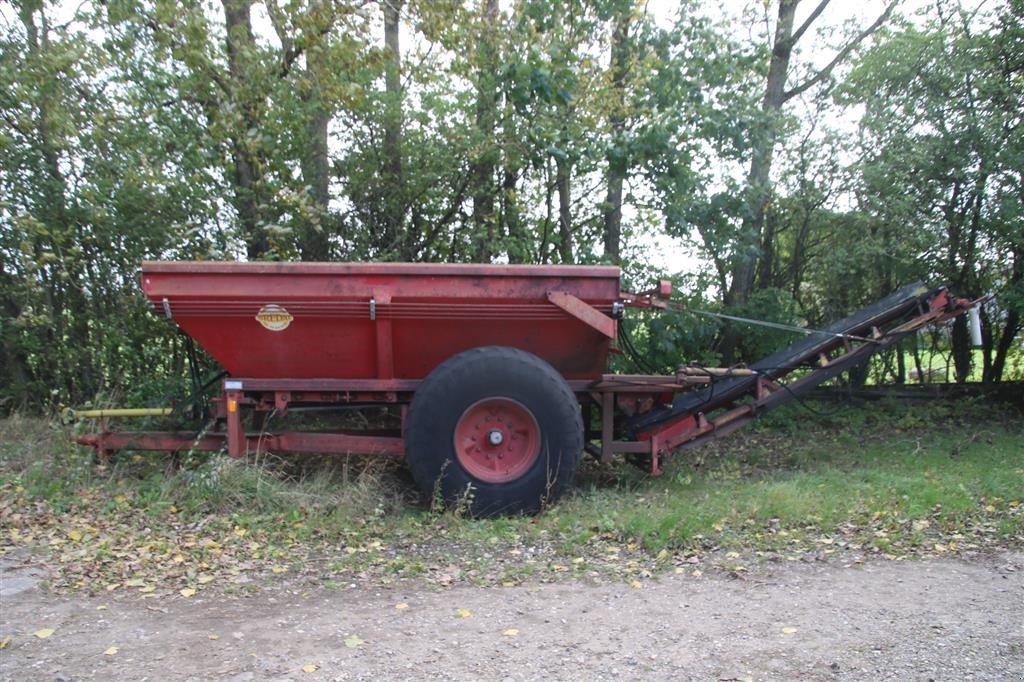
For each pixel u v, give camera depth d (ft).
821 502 24.27
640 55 37.47
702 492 26.17
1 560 19.52
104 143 31.35
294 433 25.26
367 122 35.55
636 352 35.65
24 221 28.96
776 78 42.88
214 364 31.68
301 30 31.86
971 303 29.89
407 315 23.77
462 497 23.26
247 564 19.65
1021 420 38.29
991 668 14.28
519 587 18.39
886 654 14.84
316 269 23.20
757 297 39.50
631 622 16.34
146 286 23.08
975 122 37.14
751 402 28.81
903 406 39.09
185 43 30.37
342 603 17.42
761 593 17.89
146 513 22.74
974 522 23.02
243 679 13.83
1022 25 37.17
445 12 32.50
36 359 33.22
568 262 38.09
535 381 23.32
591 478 28.66
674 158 35.94
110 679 13.80
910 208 37.58
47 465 25.85
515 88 33.71
